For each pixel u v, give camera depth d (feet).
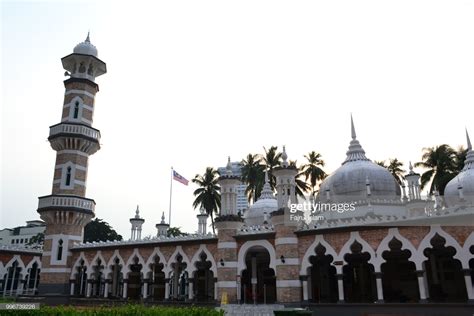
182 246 112.78
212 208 220.64
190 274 108.99
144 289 115.03
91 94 149.79
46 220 132.77
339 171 126.11
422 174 203.41
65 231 131.23
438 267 106.32
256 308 92.38
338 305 89.30
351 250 97.76
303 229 97.66
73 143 138.51
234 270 102.22
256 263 126.72
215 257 107.14
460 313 77.97
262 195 151.12
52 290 125.90
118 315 51.49
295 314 66.85
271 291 124.16
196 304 104.37
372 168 122.93
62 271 127.75
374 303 85.92
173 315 52.26
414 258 84.28
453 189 126.11
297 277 95.25
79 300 123.44
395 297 103.71
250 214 142.20
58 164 138.62
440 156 200.85
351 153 132.26
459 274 103.24
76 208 131.44
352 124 137.49
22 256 150.41
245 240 104.06
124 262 120.88
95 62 150.51
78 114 144.25
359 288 112.78
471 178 123.95
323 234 94.84
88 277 126.00
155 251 116.37
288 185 103.35
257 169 213.46
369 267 112.37
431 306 80.53
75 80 146.72
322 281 116.88
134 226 146.41
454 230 82.17
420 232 85.10
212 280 135.54
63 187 135.13
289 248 96.99
